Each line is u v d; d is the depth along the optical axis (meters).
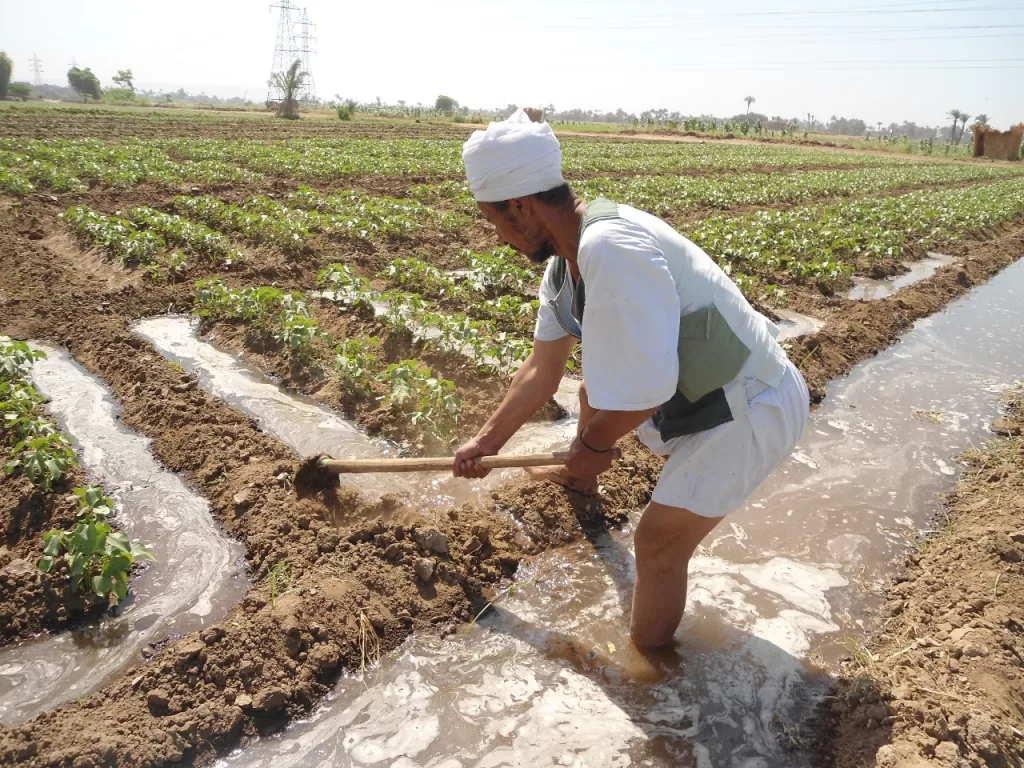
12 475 4.43
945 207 18.27
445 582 3.78
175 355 6.73
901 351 8.06
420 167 19.56
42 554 3.84
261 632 3.23
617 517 4.47
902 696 3.05
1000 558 4.01
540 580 3.93
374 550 3.88
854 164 33.75
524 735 2.98
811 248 12.00
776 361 2.78
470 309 8.07
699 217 15.51
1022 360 7.92
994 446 5.71
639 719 3.08
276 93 57.88
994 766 2.73
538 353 3.26
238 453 4.87
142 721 2.86
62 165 15.24
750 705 3.17
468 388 6.09
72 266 9.12
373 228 11.11
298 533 4.02
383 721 3.02
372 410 5.71
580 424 3.84
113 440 5.13
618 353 2.45
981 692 3.04
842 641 3.59
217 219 11.38
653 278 2.41
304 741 2.92
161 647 3.34
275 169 17.62
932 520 4.73
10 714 2.96
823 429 5.98
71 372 6.23
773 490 4.98
